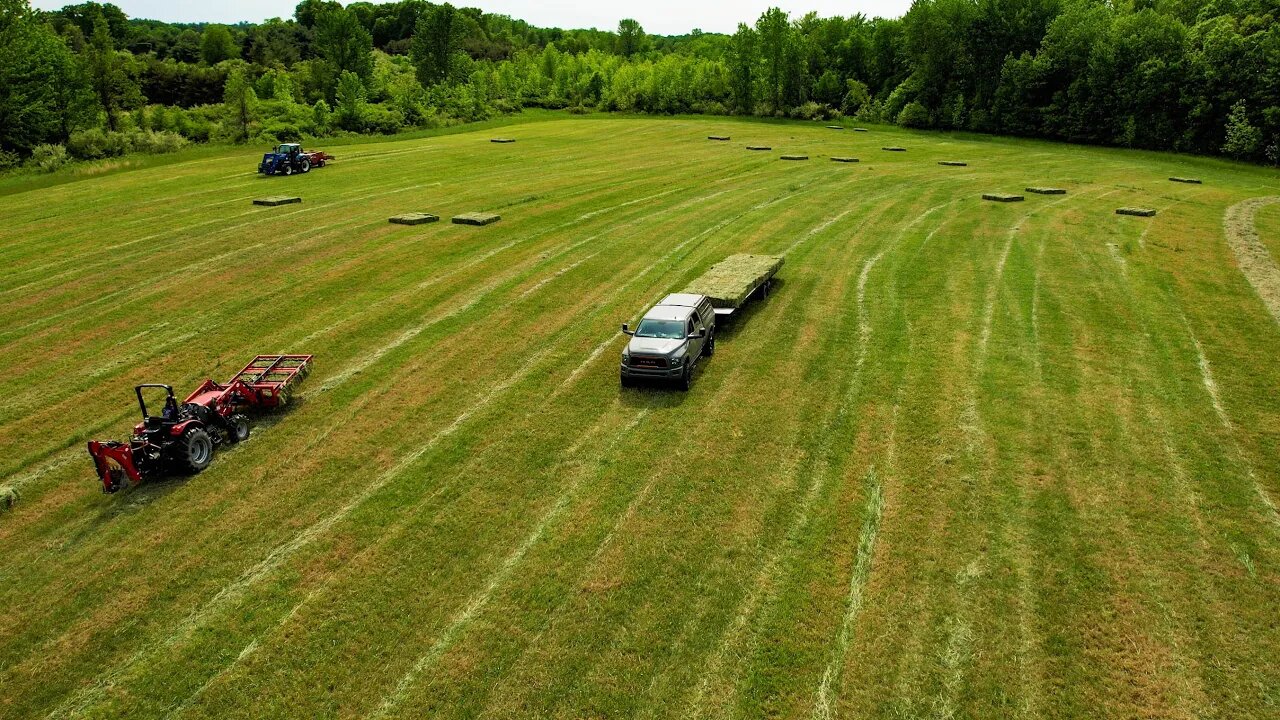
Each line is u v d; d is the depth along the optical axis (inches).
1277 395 693.9
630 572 478.9
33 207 1544.0
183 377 772.6
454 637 429.7
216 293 1015.6
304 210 1509.6
